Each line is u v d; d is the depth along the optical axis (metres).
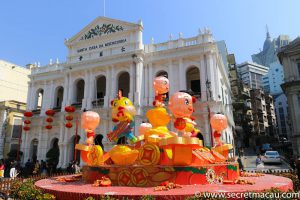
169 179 9.25
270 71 113.88
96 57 34.09
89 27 35.78
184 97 10.60
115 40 33.81
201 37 29.72
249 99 70.00
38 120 37.41
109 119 30.94
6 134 42.81
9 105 44.03
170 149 10.16
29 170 29.53
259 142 67.25
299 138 36.00
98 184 9.57
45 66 39.53
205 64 28.81
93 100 32.97
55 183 10.95
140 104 29.89
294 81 37.50
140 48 31.86
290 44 39.41
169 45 31.17
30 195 9.01
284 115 95.06
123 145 10.86
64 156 32.66
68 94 34.88
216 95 27.89
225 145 13.27
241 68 115.38
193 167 9.53
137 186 9.35
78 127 33.19
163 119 11.80
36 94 39.66
